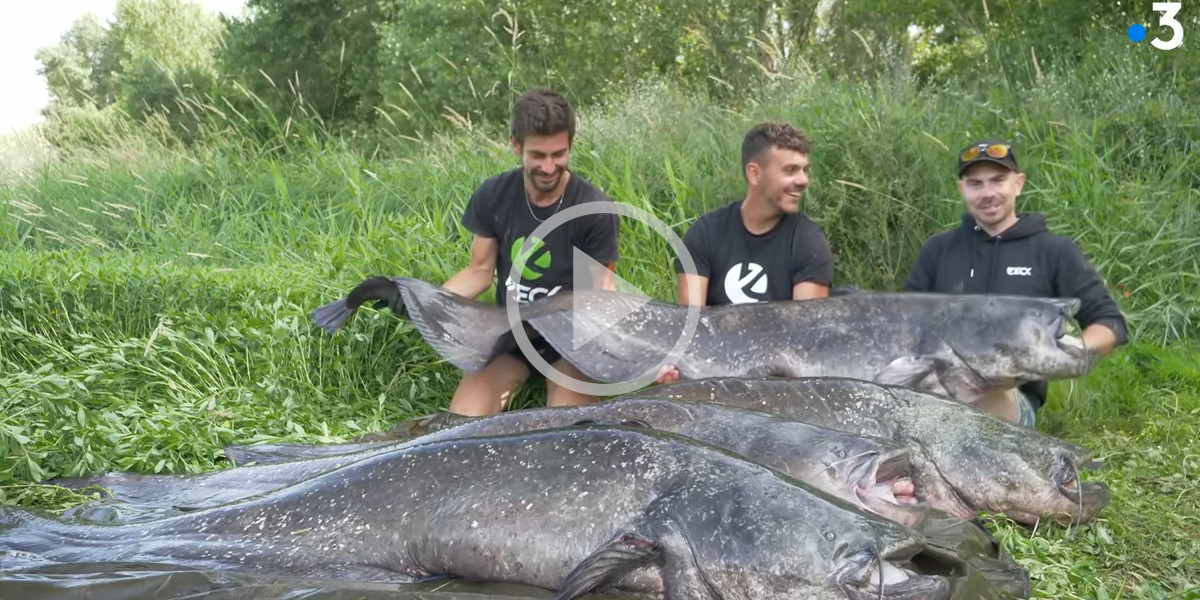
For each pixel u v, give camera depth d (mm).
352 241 8938
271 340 6551
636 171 9773
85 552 3889
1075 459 4527
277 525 3896
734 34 20109
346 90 31047
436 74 23656
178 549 3877
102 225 12445
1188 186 9523
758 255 6223
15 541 3971
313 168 12625
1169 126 10305
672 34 21109
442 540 3740
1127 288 8477
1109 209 8844
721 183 9531
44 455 4836
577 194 6324
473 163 10711
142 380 6289
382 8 26703
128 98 31375
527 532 3666
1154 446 5953
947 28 18594
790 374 5383
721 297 6305
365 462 3984
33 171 14000
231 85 30547
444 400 6543
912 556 3494
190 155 13812
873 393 4719
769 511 3457
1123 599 4008
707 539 3469
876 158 9086
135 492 4539
